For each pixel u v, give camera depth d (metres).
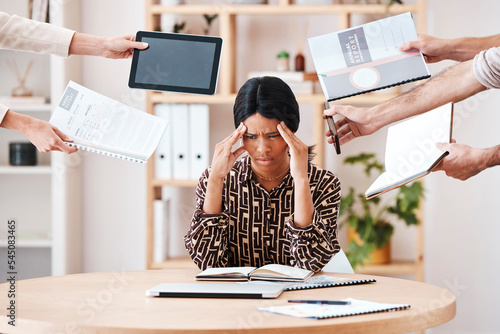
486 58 1.62
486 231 3.21
